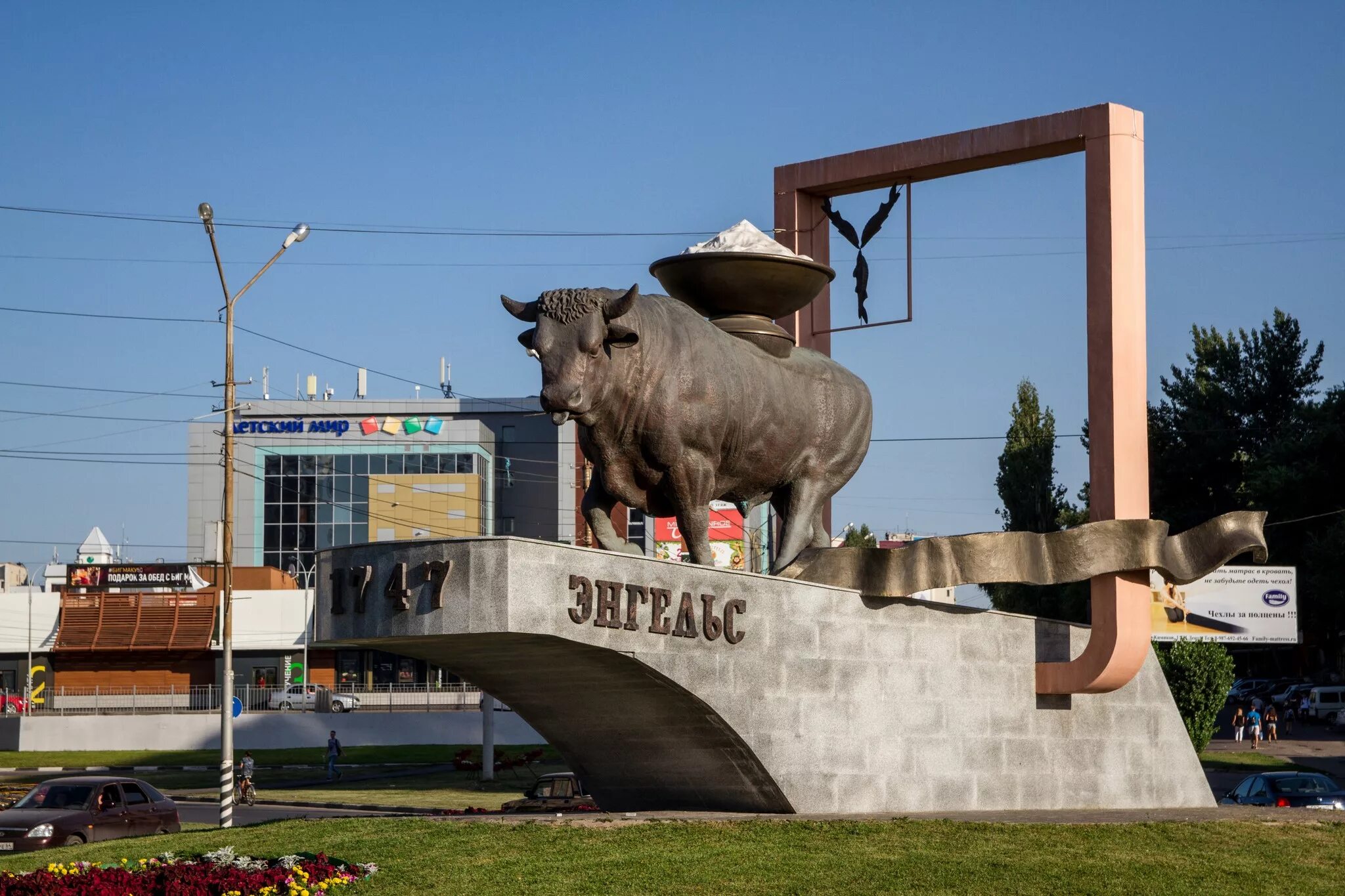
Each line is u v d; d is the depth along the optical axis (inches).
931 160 666.2
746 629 533.0
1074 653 633.6
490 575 468.1
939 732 585.6
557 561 478.3
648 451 537.3
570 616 479.5
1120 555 601.0
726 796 562.6
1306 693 2121.1
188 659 2714.1
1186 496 2374.5
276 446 3390.7
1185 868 468.4
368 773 1779.0
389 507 3331.7
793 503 593.0
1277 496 2063.2
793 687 544.4
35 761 1946.4
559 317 517.0
